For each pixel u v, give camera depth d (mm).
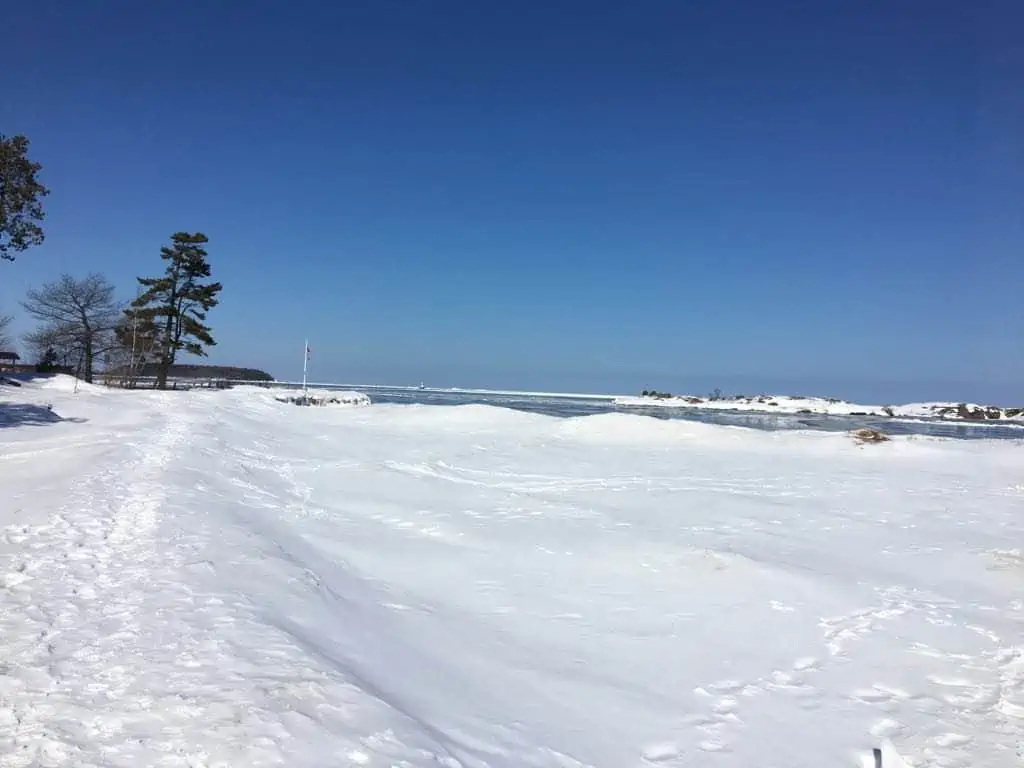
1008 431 48625
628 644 6527
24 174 25547
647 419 26891
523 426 26984
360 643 5898
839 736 4875
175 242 44000
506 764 4195
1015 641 6613
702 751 4652
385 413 30344
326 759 3562
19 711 3811
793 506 13281
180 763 3381
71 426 18188
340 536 9953
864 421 60625
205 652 4812
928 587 8258
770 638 6688
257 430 22141
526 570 8797
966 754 4609
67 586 6078
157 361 45438
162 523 8391
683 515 12219
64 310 41531
